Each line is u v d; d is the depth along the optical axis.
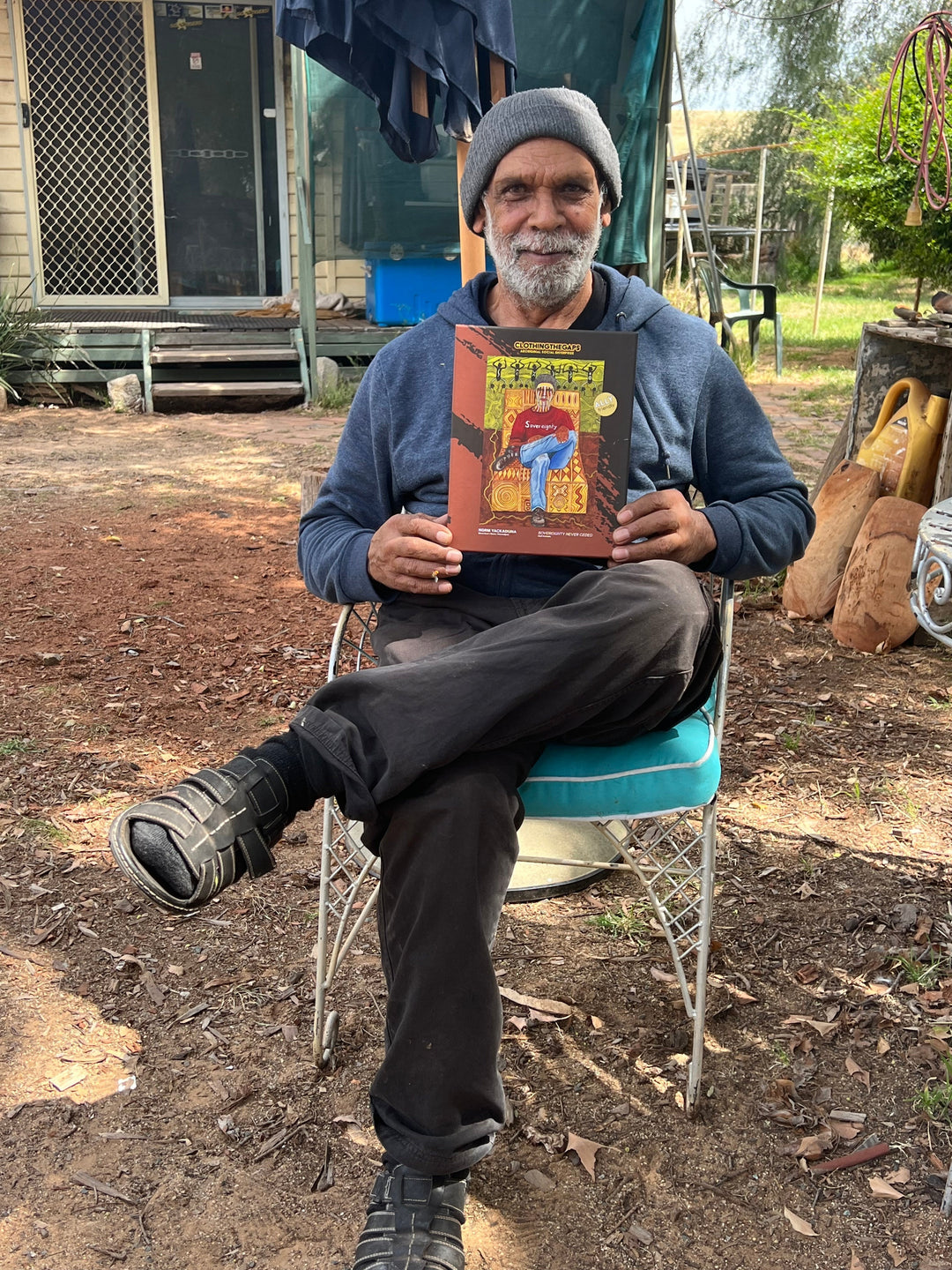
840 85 18.50
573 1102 2.13
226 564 5.57
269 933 2.64
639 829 3.00
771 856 2.95
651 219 9.51
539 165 2.12
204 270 11.92
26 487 7.08
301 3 4.50
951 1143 2.01
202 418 9.77
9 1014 2.36
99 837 3.05
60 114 11.23
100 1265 1.80
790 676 4.12
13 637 4.52
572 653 1.71
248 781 1.79
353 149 9.68
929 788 3.29
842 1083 2.16
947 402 4.56
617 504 2.01
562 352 1.98
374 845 1.79
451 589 2.16
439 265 10.34
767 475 2.23
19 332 9.96
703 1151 2.01
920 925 2.62
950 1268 1.76
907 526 4.27
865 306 17.09
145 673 4.18
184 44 11.30
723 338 11.41
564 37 8.87
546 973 2.52
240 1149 2.03
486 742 1.72
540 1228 1.87
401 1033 1.68
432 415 2.21
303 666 4.26
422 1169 1.69
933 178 10.40
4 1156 2.00
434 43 4.41
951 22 4.15
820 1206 1.89
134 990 2.44
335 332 10.38
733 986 2.45
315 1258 1.81
